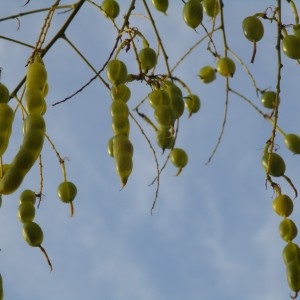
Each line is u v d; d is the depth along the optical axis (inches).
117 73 161.0
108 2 197.6
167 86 172.9
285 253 173.6
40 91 154.4
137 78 171.3
